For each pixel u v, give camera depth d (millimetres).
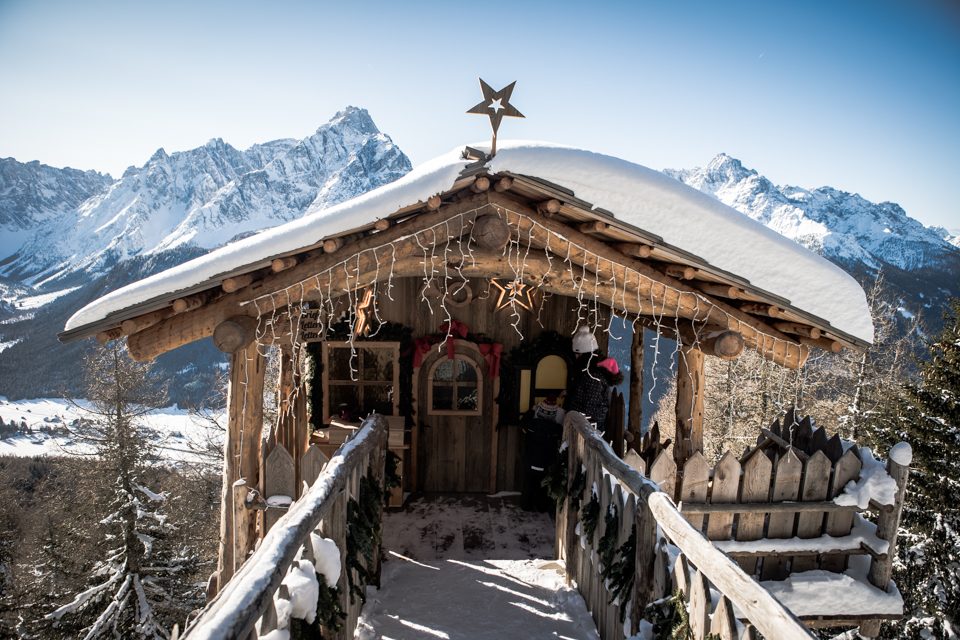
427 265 4559
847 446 5090
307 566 2797
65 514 18266
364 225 4090
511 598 4699
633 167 4395
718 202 4625
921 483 11109
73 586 15820
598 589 4203
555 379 6852
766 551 4863
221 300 4461
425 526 6152
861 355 15914
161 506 16531
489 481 7031
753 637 2297
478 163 4066
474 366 6852
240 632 1926
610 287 4887
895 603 4848
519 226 4523
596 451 4285
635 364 7016
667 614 2945
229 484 4672
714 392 22859
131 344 4395
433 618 4371
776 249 4637
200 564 15234
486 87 3967
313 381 6602
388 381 6762
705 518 4824
